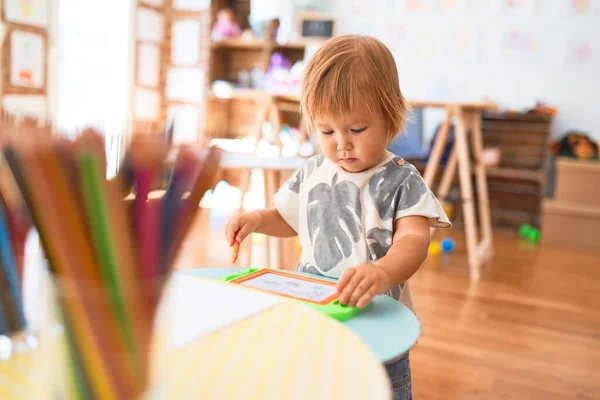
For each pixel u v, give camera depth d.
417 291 1.93
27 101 2.60
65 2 3.08
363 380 0.37
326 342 0.43
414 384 1.26
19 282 0.36
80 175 0.26
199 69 3.53
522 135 3.16
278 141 2.38
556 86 3.14
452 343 1.50
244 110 3.71
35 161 0.26
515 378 1.32
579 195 2.92
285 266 1.74
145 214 0.29
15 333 0.36
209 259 2.12
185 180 0.30
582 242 2.85
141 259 0.29
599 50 3.05
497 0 3.19
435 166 2.22
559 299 1.94
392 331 0.51
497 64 3.23
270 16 3.38
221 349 0.41
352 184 0.79
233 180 3.58
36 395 0.32
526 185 3.19
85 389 0.29
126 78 3.33
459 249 2.61
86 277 0.28
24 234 0.36
